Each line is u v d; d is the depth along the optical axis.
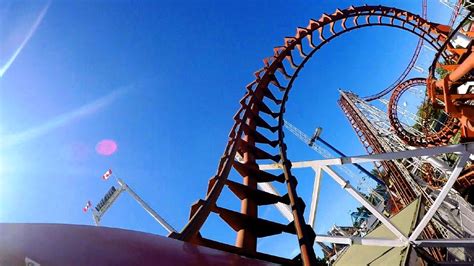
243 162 14.42
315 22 32.19
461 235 26.19
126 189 25.50
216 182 10.27
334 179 19.91
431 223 28.48
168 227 20.72
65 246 2.69
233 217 8.52
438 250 27.34
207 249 3.96
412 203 23.73
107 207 26.27
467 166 39.41
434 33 36.09
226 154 13.31
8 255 2.29
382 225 24.66
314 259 6.06
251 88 23.33
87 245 2.84
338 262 25.22
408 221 21.56
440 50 21.95
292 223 8.61
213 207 9.03
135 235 3.45
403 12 37.34
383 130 48.38
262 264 4.24
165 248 3.45
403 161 42.75
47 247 2.57
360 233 47.72
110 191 25.95
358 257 23.00
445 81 19.23
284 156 13.43
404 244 18.00
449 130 39.41
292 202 9.09
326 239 18.67
